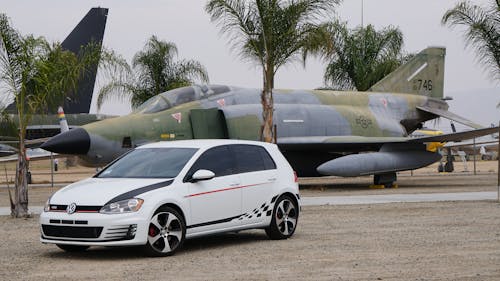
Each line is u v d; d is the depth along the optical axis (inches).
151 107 914.7
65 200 363.3
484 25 847.7
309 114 1000.2
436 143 1007.6
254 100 969.5
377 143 971.3
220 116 928.9
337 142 962.7
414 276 297.6
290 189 436.1
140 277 303.4
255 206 414.3
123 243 348.2
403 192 856.9
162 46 1437.0
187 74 1449.3
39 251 393.1
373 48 1497.3
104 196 356.8
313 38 829.2
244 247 396.8
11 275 313.4
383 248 383.9
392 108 1127.6
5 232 488.4
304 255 362.3
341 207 636.1
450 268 317.1
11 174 1902.1
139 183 369.7
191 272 314.7
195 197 378.9
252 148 427.5
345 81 1518.2
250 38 832.9
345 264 331.3
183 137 908.6
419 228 475.8
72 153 861.8
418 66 1214.3
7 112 623.8
